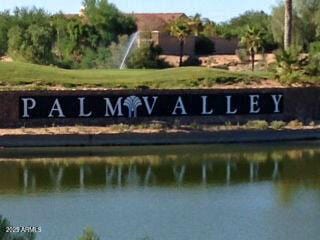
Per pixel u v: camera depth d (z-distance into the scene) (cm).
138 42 9144
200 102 5397
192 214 3384
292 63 5788
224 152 4897
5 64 5738
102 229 3120
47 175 4228
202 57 9850
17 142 4934
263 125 5259
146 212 3434
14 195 3753
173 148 5006
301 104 5562
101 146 5009
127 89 5338
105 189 3909
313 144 5153
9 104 5153
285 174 4281
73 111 5231
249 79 5716
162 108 5350
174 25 9925
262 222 3256
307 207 3506
